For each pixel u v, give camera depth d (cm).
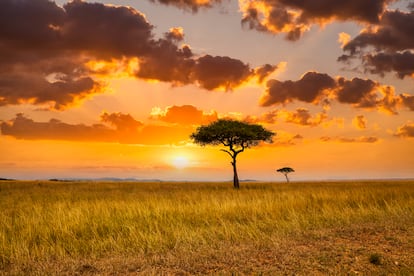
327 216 1030
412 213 1048
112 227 919
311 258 623
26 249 706
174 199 1638
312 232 827
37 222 965
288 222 952
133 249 729
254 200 1398
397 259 610
